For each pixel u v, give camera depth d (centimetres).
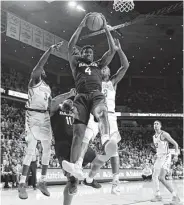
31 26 1694
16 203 626
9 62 2200
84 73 369
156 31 2375
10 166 1043
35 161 948
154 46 2511
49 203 630
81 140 344
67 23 2073
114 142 320
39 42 1748
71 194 354
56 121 407
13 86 2017
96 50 2380
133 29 2342
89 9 1967
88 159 402
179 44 2484
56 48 449
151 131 2470
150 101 2697
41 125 464
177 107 2648
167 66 2783
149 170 1564
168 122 2638
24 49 2103
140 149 2109
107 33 389
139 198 766
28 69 2359
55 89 2392
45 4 1817
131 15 2212
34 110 466
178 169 1741
